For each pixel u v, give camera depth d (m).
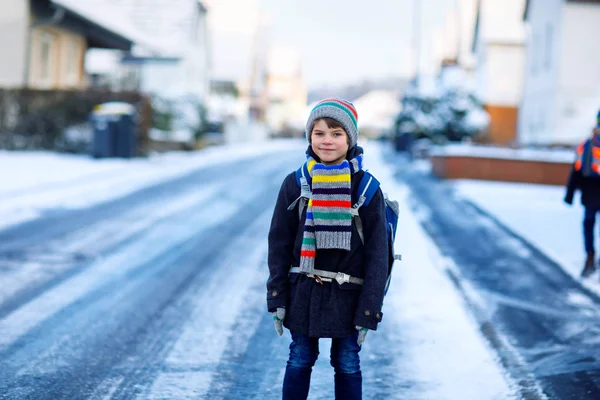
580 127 22.16
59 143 19.81
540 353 4.92
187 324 5.45
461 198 14.04
